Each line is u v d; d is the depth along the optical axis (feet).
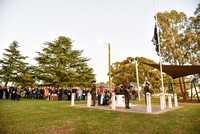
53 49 93.09
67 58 88.84
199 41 69.05
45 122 17.28
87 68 101.91
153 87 127.85
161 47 82.43
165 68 48.75
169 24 82.94
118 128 14.49
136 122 17.08
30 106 34.47
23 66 102.99
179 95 119.03
